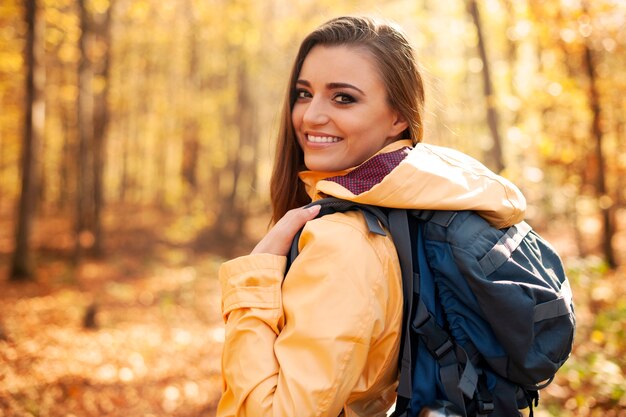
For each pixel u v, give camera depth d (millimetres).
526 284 1241
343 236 1245
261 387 1210
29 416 4738
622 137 9242
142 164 28656
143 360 7008
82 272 13094
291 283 1272
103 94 15570
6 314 8797
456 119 12281
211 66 19922
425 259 1302
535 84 7656
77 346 7355
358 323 1182
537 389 1363
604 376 3938
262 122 22750
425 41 9969
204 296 11070
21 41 13062
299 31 13281
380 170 1354
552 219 14945
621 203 11422
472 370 1265
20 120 17969
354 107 1420
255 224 20203
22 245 11812
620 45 7816
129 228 20109
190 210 22328
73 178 22328
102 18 15492
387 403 1477
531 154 8523
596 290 6680
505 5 8094
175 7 14727
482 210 1315
